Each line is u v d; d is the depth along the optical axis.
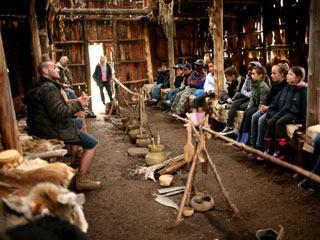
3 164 2.01
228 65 8.19
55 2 6.80
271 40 6.97
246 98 4.74
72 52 8.70
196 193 2.92
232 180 3.40
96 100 11.03
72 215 1.55
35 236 1.02
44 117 2.92
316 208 2.66
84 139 3.21
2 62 2.43
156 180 3.49
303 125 3.35
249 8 7.57
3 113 2.44
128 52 9.48
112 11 8.16
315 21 3.01
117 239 2.36
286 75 3.84
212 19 5.37
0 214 1.46
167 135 5.67
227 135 5.14
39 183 1.57
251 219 2.56
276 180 3.30
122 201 3.00
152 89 8.90
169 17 7.56
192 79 6.74
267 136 3.70
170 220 2.60
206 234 2.37
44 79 2.98
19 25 6.50
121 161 4.26
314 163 3.03
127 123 5.56
